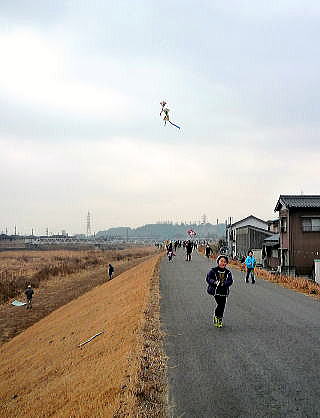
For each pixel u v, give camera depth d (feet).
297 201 109.19
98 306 64.54
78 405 21.49
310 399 17.28
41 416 23.85
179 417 15.92
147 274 77.05
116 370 23.30
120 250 339.77
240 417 15.78
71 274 149.38
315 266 91.76
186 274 73.87
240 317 34.24
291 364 21.70
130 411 16.79
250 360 22.43
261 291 51.29
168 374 20.45
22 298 104.63
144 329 30.12
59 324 63.77
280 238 115.34
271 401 17.12
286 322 32.19
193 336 27.84
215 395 17.83
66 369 33.32
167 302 42.42
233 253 187.42
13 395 33.37
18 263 190.49
